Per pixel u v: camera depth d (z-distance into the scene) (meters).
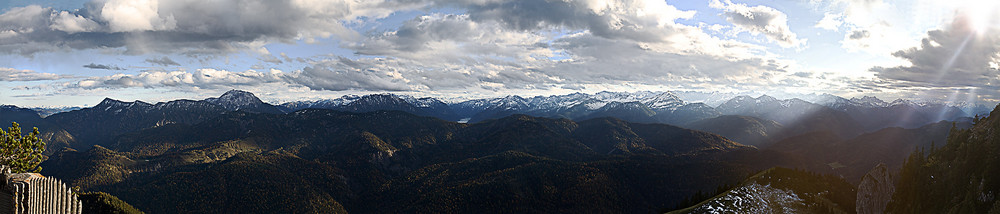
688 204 185.88
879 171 137.88
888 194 133.50
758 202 120.44
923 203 119.00
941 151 131.38
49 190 32.34
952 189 113.06
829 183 144.12
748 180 161.88
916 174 128.25
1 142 68.25
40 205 31.52
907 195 126.75
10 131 70.44
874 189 132.75
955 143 127.94
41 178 31.92
